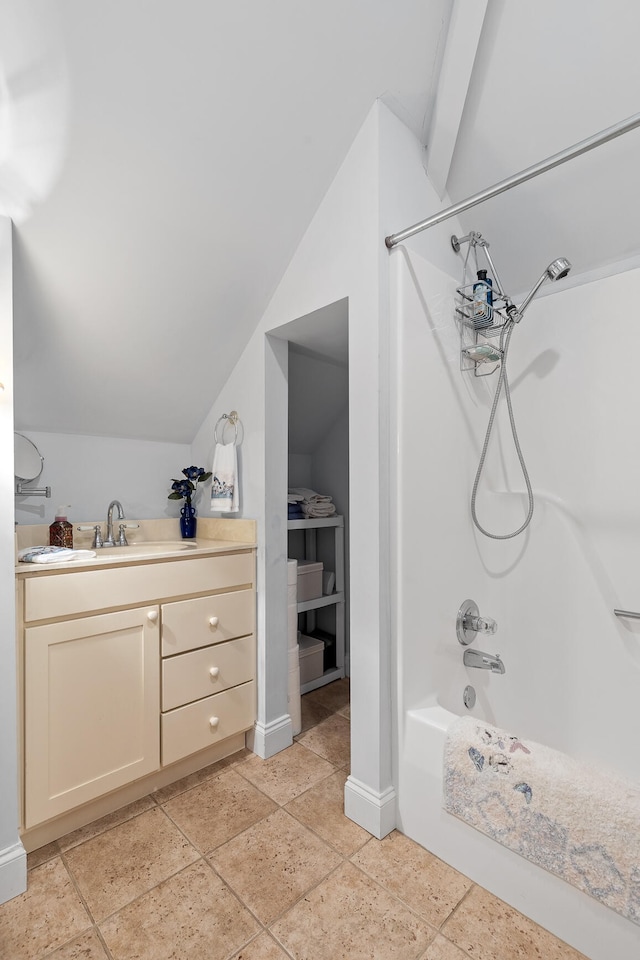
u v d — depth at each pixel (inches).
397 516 62.4
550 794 47.1
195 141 57.7
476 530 78.0
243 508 86.0
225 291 75.3
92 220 59.8
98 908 51.3
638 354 69.1
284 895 52.9
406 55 60.4
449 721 59.3
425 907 51.1
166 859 58.1
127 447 92.0
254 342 83.4
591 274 77.0
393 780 63.2
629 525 69.0
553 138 65.2
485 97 64.3
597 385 72.7
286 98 58.2
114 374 78.7
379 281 62.1
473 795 53.2
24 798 56.1
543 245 76.7
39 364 71.7
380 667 61.6
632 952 42.3
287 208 68.9
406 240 66.3
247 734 84.0
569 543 73.3
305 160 64.9
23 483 79.3
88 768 61.8
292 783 73.7
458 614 73.0
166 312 74.0
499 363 80.7
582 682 70.9
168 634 70.5
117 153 55.4
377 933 48.3
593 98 59.9
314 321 75.7
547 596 74.9
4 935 48.1
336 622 117.2
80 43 46.9
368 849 59.6
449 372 72.6
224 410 90.8
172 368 82.8
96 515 88.2
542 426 78.1
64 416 81.0
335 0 52.4
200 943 47.4
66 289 64.9
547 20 55.3
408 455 63.4
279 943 47.4
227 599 78.5
